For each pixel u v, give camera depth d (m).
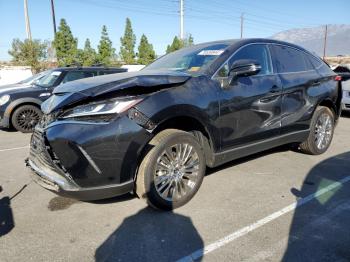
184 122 3.60
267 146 4.46
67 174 3.00
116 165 3.03
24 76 22.95
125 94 3.10
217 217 3.33
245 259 2.63
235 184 4.16
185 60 4.22
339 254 2.67
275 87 4.36
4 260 2.69
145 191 3.28
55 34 26.86
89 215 3.43
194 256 2.69
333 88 5.44
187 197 3.58
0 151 6.29
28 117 8.27
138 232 3.07
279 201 3.67
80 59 27.94
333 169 4.71
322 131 5.37
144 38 36.88
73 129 2.96
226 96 3.76
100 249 2.82
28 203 3.76
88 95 3.02
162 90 3.30
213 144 3.74
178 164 3.47
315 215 3.33
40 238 3.01
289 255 2.67
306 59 5.20
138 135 3.07
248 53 4.25
